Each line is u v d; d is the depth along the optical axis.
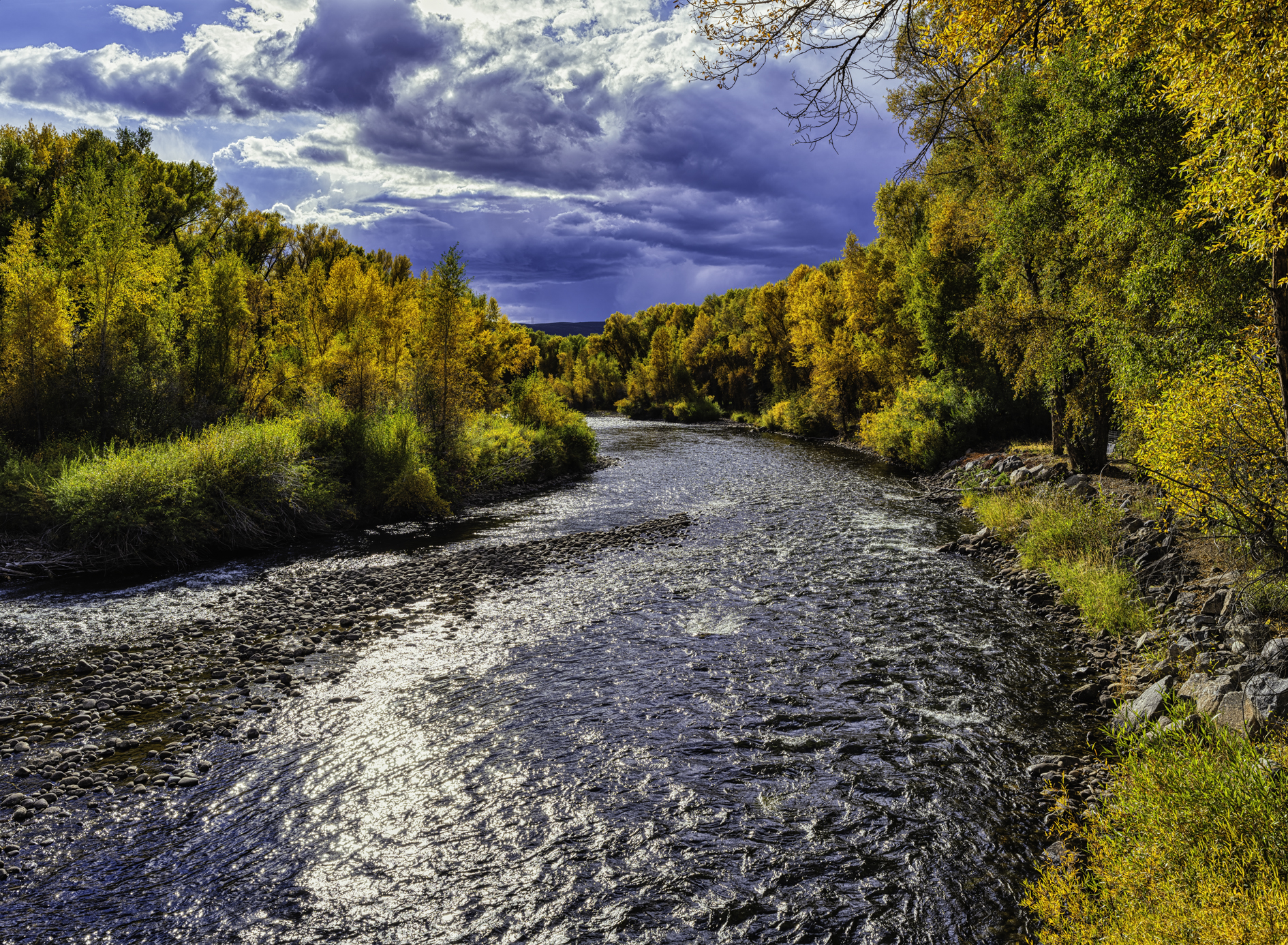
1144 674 9.71
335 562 18.12
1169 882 4.45
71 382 22.06
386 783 7.99
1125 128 14.22
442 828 7.19
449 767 8.31
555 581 16.22
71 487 17.12
